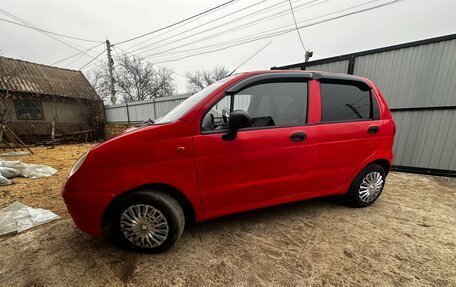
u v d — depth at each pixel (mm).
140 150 1688
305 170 2244
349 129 2402
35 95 11672
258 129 2023
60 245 2018
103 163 1656
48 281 1594
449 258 1818
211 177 1876
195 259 1823
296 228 2295
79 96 13500
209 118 1952
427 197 3174
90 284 1566
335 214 2607
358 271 1668
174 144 1746
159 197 1762
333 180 2449
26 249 1961
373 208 2779
